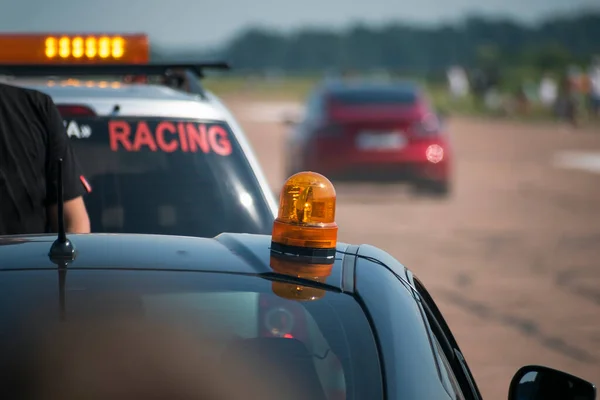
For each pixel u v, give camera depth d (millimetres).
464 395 9469
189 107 17359
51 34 19156
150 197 16672
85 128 16969
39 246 9898
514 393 9977
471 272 36406
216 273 9477
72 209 14125
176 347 8617
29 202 13734
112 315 8789
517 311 30688
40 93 13961
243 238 10523
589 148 102625
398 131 55531
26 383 8336
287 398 8562
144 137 17031
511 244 42594
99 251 9797
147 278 9273
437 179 56375
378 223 48094
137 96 17438
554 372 9859
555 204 56375
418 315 9547
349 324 9039
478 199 58188
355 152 55312
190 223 16625
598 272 36938
